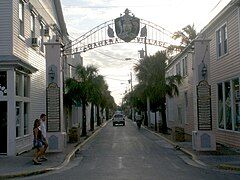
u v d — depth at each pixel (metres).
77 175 13.82
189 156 19.62
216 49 25.73
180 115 39.62
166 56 39.84
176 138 27.89
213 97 26.89
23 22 21.58
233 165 15.22
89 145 26.89
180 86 39.22
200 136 21.11
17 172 14.17
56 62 21.77
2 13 19.28
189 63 33.38
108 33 25.66
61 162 17.27
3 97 19.16
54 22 32.62
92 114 45.50
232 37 22.22
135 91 43.88
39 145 16.64
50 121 21.44
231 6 21.05
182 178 12.82
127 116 139.88
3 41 19.22
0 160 17.55
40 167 15.49
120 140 31.20
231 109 22.83
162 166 16.03
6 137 19.42
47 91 21.64
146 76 39.00
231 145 22.94
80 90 33.09
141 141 29.98
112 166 16.14
